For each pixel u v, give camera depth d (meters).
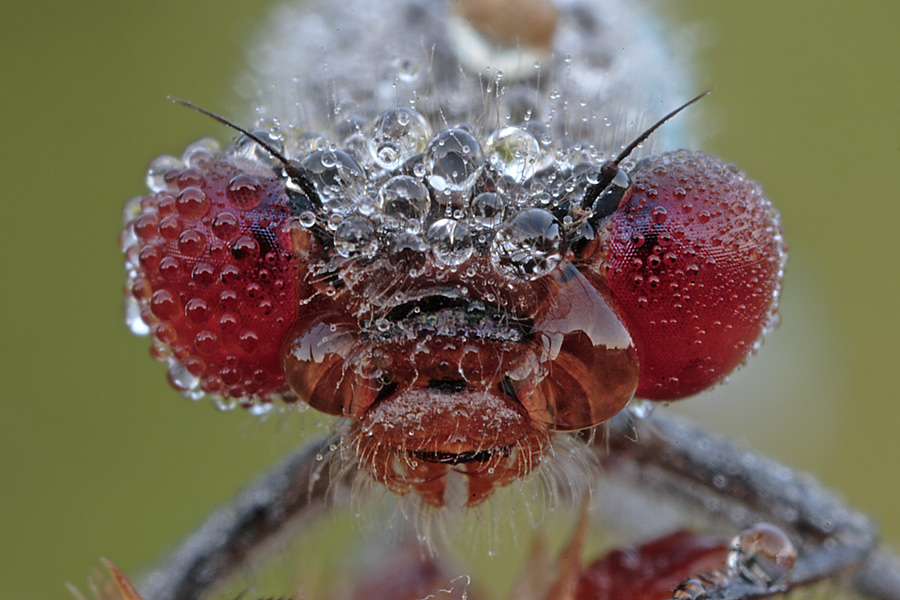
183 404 0.06
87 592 0.05
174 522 0.06
